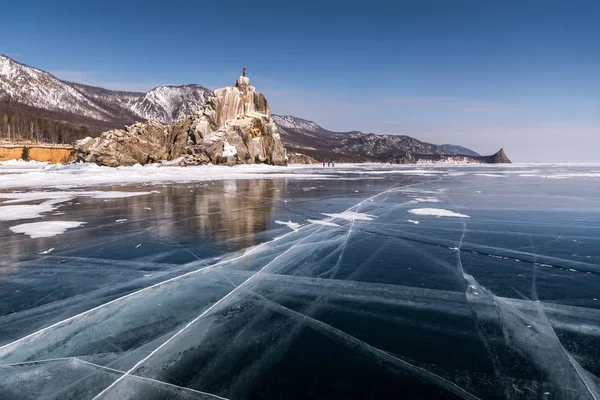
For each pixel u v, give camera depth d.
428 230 9.72
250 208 13.47
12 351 3.72
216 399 2.96
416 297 5.16
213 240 8.45
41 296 5.12
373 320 4.43
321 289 5.43
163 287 5.48
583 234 9.36
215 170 42.91
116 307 4.76
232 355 3.63
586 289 5.53
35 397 3.03
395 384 3.18
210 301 4.96
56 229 9.59
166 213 12.21
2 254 7.26
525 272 6.31
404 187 23.08
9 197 16.09
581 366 3.50
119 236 8.83
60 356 3.63
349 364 3.48
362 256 7.19
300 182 26.62
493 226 10.31
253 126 55.53
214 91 54.19
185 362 3.51
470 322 4.40
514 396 3.04
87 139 45.59
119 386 3.15
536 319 4.51
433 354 3.68
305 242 8.30
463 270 6.38
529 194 18.91
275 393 3.04
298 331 4.13
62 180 25.33
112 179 27.06
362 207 13.91
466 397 3.01
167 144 50.75
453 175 39.25
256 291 5.33
